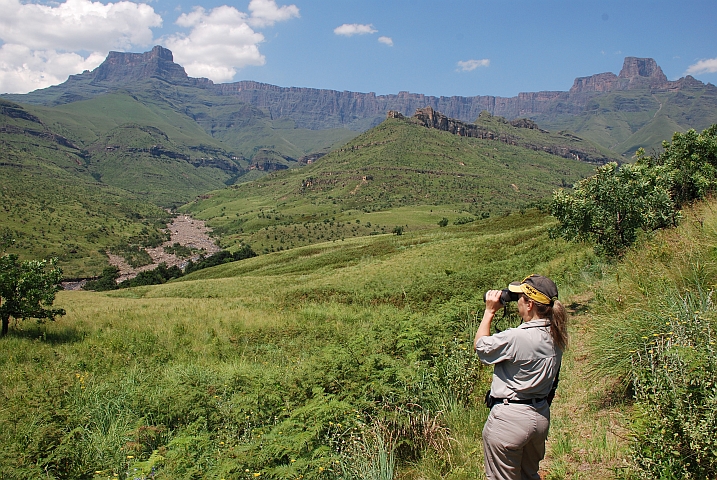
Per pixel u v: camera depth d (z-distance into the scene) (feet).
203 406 22.18
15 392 27.22
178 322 59.31
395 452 16.12
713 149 60.70
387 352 26.40
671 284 21.24
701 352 12.15
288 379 23.52
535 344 10.09
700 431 10.57
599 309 26.02
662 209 46.26
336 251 268.00
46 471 16.72
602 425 15.01
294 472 13.46
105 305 95.81
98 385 28.91
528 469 10.53
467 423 17.16
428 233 274.57
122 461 17.72
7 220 602.85
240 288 148.05
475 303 34.68
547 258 81.41
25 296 53.31
